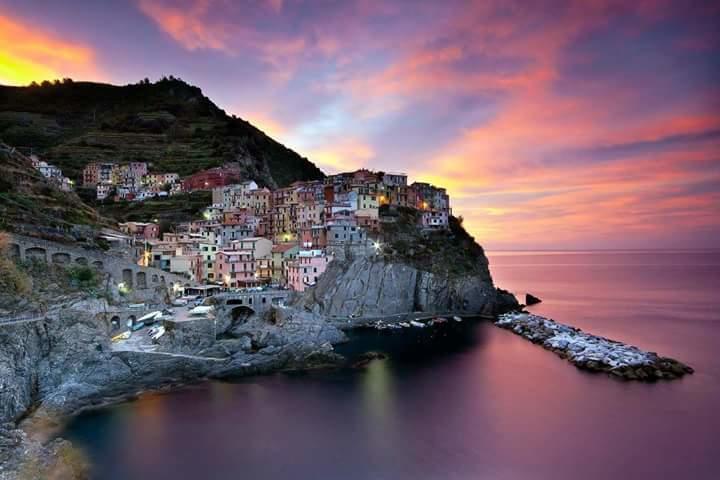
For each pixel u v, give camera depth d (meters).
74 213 106.44
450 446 55.03
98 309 77.06
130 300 90.50
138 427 57.78
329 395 70.19
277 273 127.06
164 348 74.81
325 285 119.38
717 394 71.50
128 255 103.25
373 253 131.25
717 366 86.31
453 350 96.81
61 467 45.47
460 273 144.25
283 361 81.38
